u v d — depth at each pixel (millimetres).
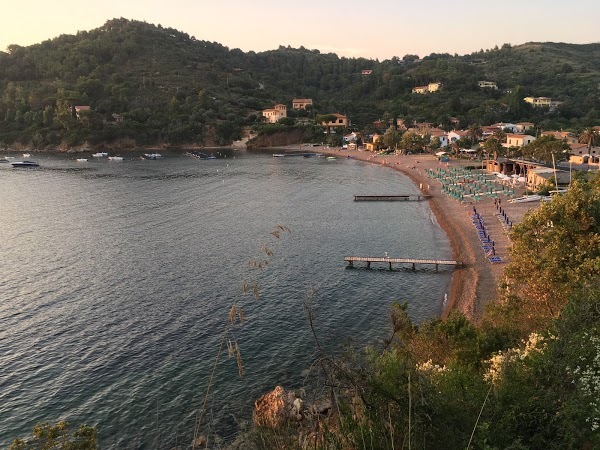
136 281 53312
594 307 17172
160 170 160000
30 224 82625
